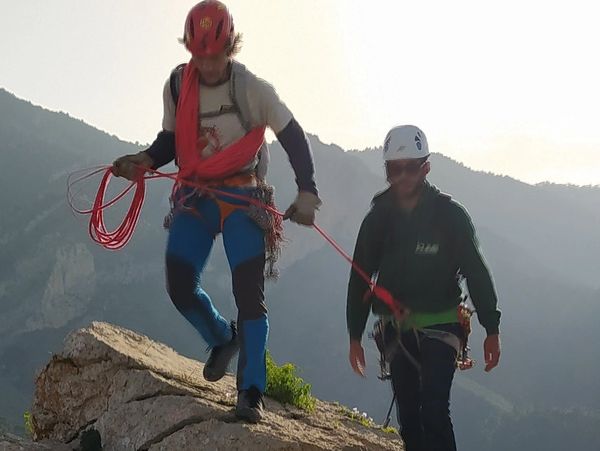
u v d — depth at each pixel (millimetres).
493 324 4047
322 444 4219
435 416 3980
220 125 4285
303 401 5246
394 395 4324
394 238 4223
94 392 4559
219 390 4734
